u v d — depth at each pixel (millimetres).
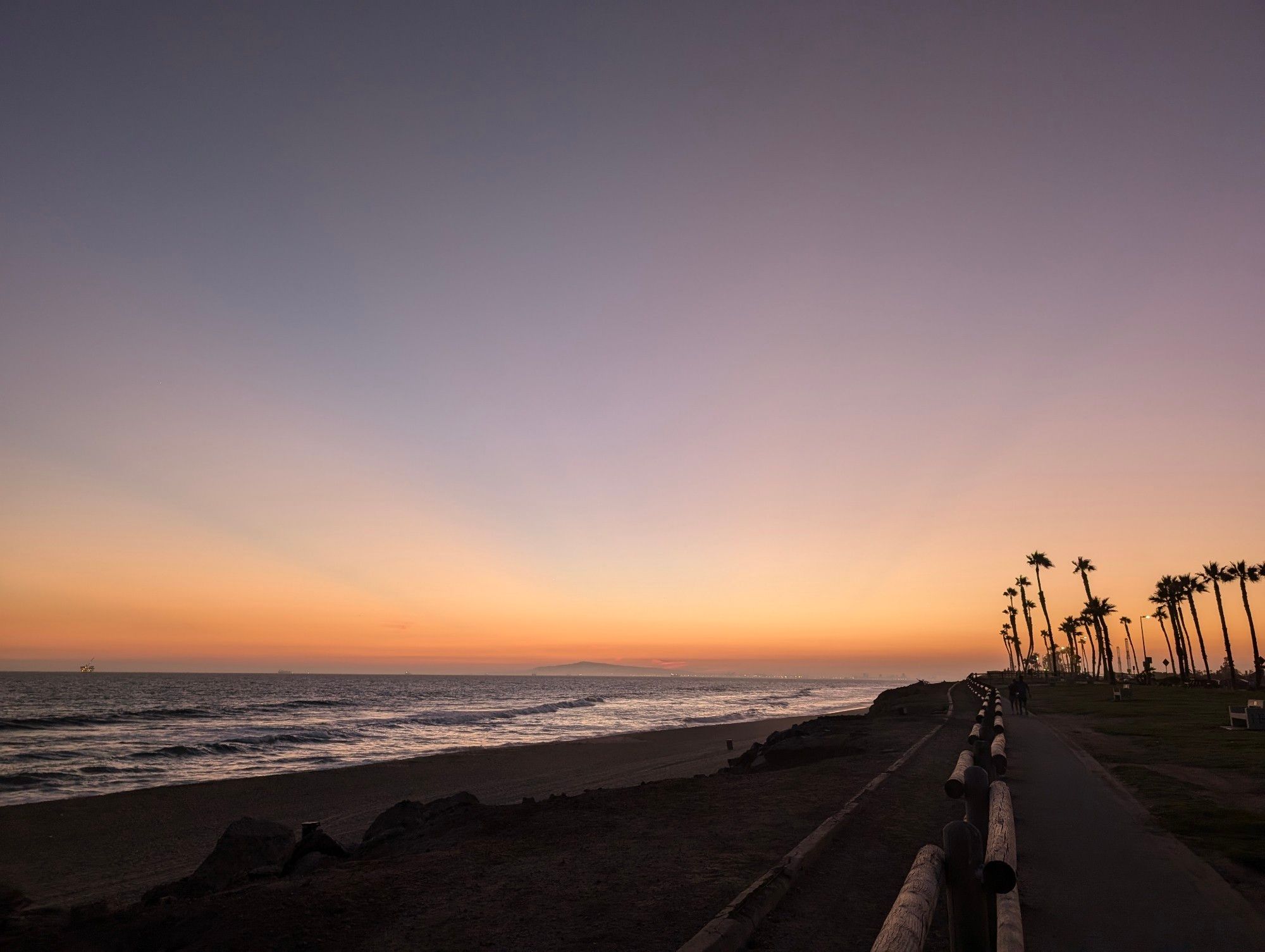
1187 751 16109
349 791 24094
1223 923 5457
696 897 6383
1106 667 89500
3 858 15492
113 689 124938
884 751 18562
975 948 3254
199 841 17391
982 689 43750
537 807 12266
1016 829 8617
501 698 118625
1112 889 6301
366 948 5648
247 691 125188
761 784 13539
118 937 6930
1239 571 77062
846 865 7258
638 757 33750
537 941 5543
